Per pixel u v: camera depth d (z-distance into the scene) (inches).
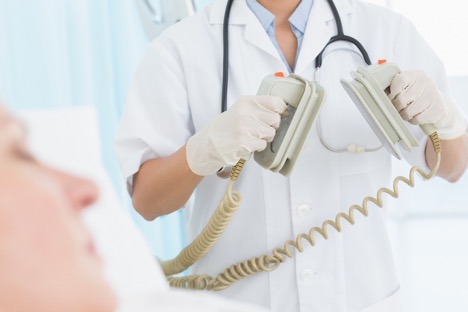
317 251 43.8
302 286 43.4
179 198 43.7
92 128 21.8
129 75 74.0
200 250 42.6
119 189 74.1
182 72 45.9
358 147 43.6
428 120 39.6
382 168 46.4
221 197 45.4
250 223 44.3
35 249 18.7
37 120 21.3
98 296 19.0
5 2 69.2
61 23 70.8
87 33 71.6
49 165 20.6
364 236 45.1
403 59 47.0
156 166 43.8
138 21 73.4
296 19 46.0
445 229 126.7
